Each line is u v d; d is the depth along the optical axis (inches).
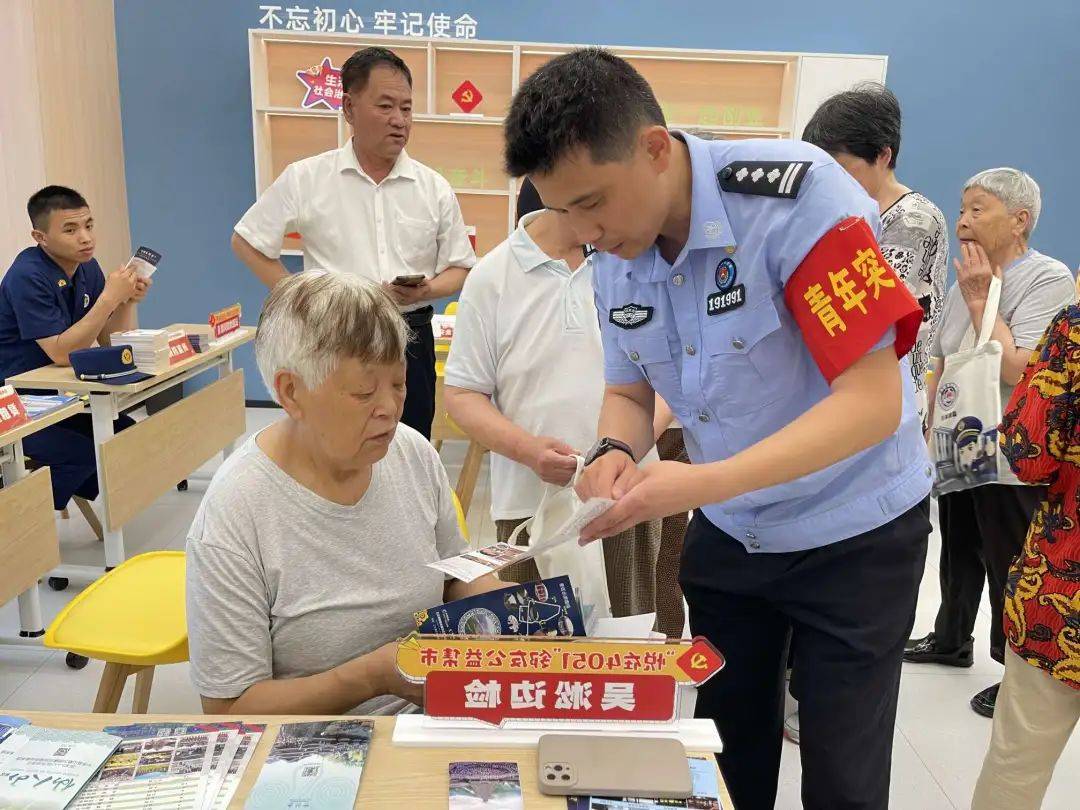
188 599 49.6
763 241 46.6
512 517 76.5
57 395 116.6
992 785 67.7
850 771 56.0
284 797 36.2
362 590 52.2
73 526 151.2
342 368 44.7
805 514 55.1
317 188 125.2
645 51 209.6
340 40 208.8
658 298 53.3
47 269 136.0
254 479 49.6
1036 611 62.0
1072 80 216.8
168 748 39.8
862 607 55.2
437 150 222.5
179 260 227.9
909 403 55.7
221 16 213.3
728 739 65.6
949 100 218.5
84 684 105.0
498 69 217.2
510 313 72.8
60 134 193.3
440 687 41.3
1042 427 58.7
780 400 50.9
